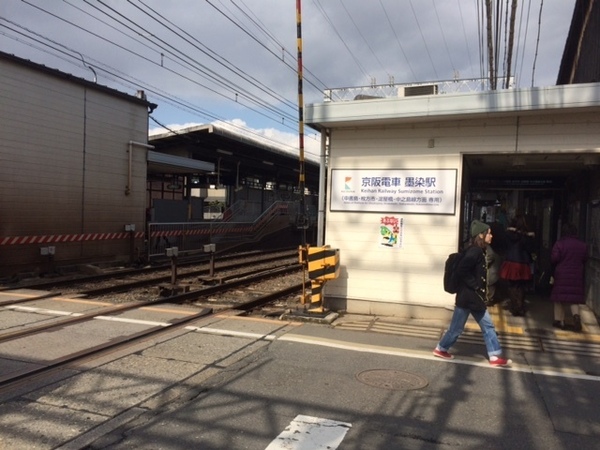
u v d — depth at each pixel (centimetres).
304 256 872
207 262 1989
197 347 631
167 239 2025
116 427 405
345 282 873
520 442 389
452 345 629
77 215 1595
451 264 595
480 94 740
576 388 508
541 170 991
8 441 377
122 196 1783
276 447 375
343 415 434
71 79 1547
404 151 838
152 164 2253
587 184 913
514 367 572
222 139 2698
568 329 757
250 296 1209
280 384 506
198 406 450
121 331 705
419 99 774
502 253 987
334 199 880
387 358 598
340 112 819
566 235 757
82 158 1609
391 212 847
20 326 731
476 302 575
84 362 568
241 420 422
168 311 852
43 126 1471
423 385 510
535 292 1081
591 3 1215
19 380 507
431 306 824
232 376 527
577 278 745
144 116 1875
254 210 3192
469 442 388
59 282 1276
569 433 406
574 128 751
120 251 1778
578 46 1433
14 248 1391
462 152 806
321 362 578
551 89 706
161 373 533
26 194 1423
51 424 408
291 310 872
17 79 1388
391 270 848
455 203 811
